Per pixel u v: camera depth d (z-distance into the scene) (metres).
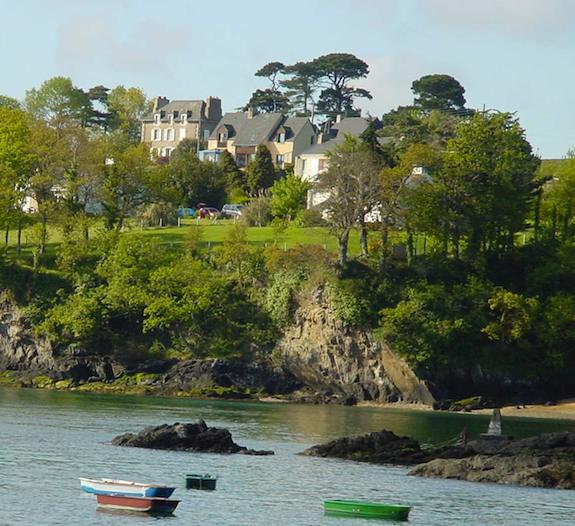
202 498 190.88
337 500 186.88
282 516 181.62
